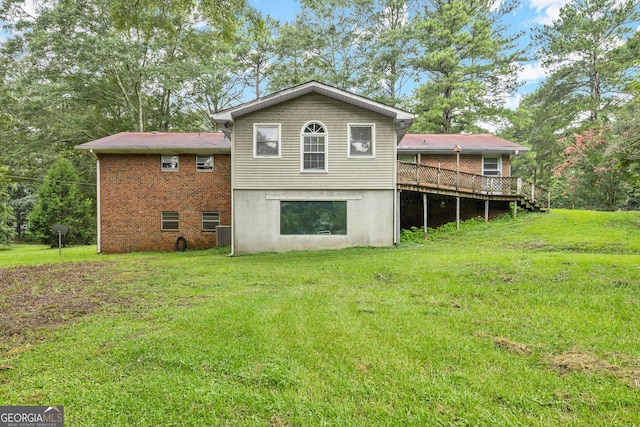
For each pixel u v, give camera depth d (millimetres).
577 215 16156
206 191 16562
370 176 14062
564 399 2994
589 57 27500
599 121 24000
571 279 6875
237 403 2988
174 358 3814
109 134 28328
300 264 10359
